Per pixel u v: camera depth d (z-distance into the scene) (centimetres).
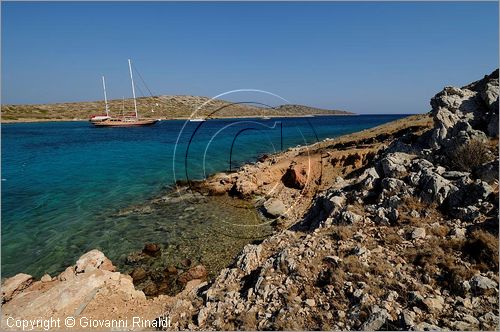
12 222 1925
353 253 968
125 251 1545
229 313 830
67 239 1688
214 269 1366
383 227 1109
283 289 865
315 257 980
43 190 2630
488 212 988
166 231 1783
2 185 2800
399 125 3556
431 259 870
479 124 1522
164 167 3544
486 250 838
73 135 7431
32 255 1516
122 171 3350
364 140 3125
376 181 1459
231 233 1747
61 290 1001
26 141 6188
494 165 1143
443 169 1305
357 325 701
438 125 1584
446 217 1072
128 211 2122
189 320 850
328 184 2281
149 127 9625
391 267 874
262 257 1115
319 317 747
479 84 2080
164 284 1253
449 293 759
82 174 3222
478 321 657
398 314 706
